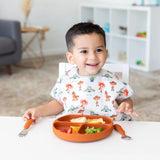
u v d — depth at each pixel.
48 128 0.95
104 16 5.07
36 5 5.14
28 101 2.99
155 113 2.63
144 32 4.31
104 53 1.03
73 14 5.59
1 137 0.89
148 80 3.67
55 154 0.78
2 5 4.82
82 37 1.00
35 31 4.22
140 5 4.32
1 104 2.91
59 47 5.55
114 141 0.85
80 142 0.84
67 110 1.14
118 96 1.15
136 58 4.57
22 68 4.39
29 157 0.76
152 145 0.82
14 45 3.91
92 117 1.01
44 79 3.79
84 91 1.14
